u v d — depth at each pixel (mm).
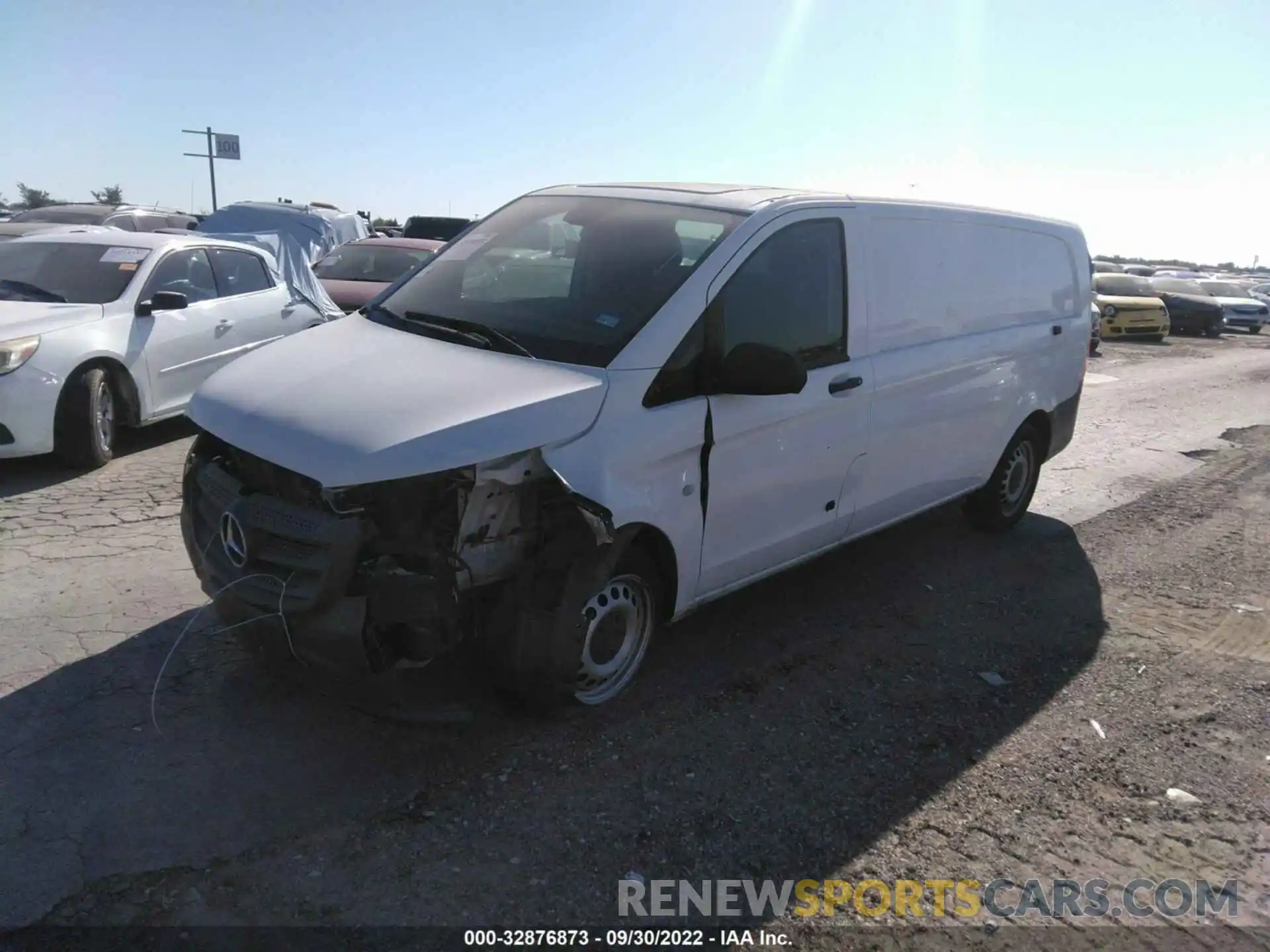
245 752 3506
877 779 3691
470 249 4691
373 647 3238
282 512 3303
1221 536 7051
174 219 18594
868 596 5461
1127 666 4809
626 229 4355
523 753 3650
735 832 3309
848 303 4707
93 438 6617
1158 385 15250
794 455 4414
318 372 3705
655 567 3996
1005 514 6613
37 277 7320
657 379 3758
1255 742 4156
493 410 3361
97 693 3812
